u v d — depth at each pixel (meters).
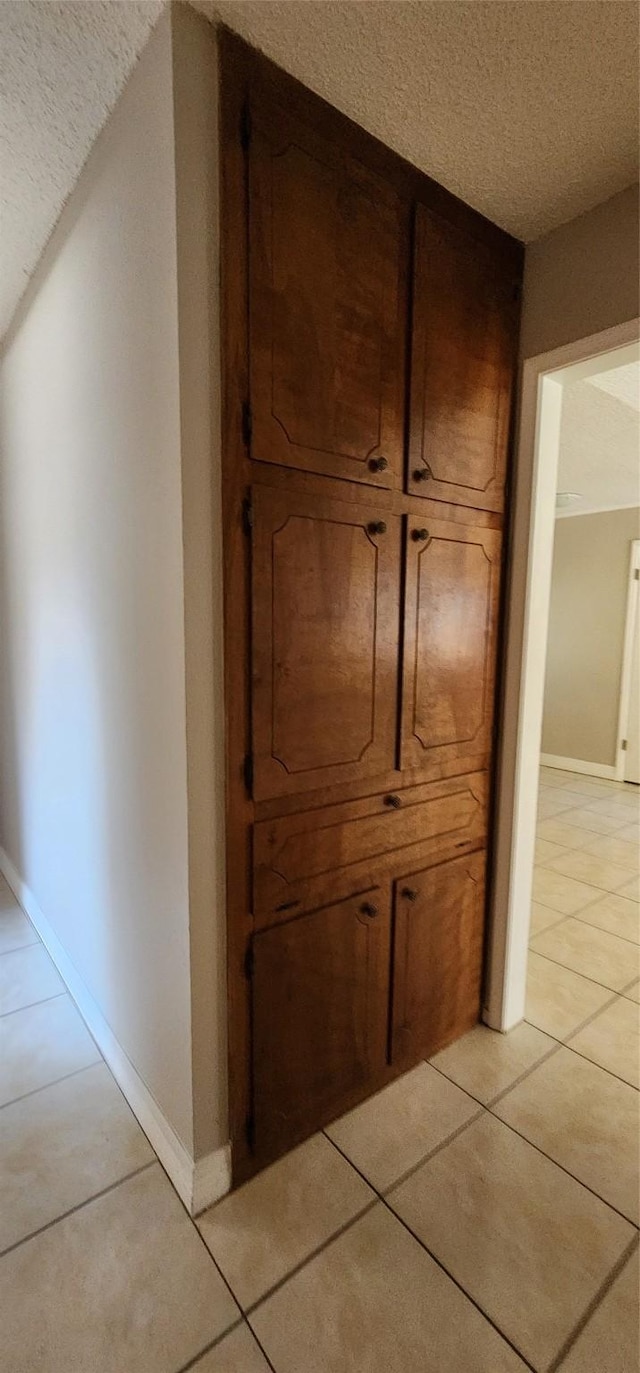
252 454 1.12
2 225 1.58
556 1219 1.25
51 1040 1.77
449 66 1.08
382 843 1.48
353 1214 1.26
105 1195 1.29
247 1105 1.30
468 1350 1.03
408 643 1.46
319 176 1.16
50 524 1.84
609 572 4.90
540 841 3.52
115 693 1.43
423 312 1.39
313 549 1.24
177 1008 1.25
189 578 1.07
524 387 1.63
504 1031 1.83
